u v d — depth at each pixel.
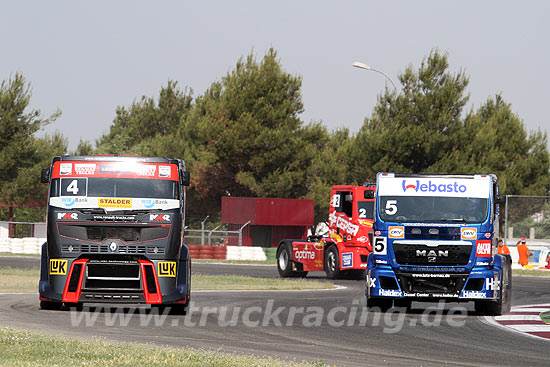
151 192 42.69
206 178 154.00
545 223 114.38
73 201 42.25
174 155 166.38
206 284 65.75
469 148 133.12
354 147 136.25
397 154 131.88
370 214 74.00
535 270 98.62
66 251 42.00
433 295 46.09
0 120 138.25
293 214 126.81
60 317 40.19
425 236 46.09
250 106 147.12
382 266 46.62
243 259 112.44
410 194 47.06
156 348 28.84
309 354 29.97
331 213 76.81
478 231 46.22
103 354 26.73
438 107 133.50
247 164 149.12
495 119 154.75
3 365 23.97
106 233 42.06
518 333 38.84
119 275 42.06
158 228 42.19
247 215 127.56
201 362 25.67
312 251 78.69
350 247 74.50
